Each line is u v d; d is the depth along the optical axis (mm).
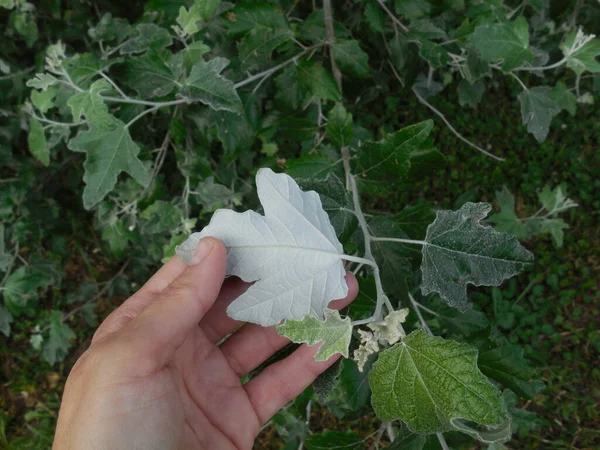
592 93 743
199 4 371
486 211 244
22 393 732
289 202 239
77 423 250
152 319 259
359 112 780
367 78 414
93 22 560
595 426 688
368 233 291
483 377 205
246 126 431
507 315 730
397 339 224
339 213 278
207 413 305
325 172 340
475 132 805
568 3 462
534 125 403
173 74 366
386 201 768
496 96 800
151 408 258
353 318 311
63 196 664
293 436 449
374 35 494
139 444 255
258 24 378
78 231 728
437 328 548
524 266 245
